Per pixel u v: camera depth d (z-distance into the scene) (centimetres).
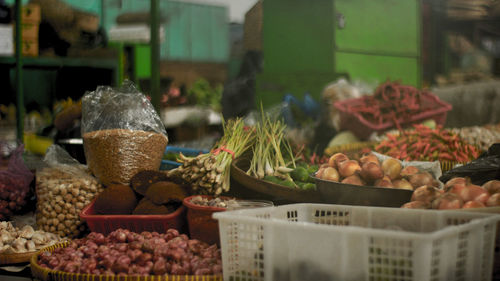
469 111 393
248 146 237
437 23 412
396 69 392
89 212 232
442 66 415
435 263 133
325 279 145
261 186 221
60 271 178
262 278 155
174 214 212
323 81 361
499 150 212
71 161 261
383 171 201
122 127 242
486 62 402
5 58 377
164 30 466
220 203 203
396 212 167
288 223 149
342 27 362
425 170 216
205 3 494
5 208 285
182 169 224
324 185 205
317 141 353
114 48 394
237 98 385
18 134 374
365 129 339
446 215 159
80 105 336
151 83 321
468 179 176
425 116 340
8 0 380
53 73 406
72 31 380
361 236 139
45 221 243
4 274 205
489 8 391
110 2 397
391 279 135
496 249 160
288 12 376
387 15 388
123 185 231
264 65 393
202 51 499
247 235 168
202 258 185
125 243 198
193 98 502
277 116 266
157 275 175
